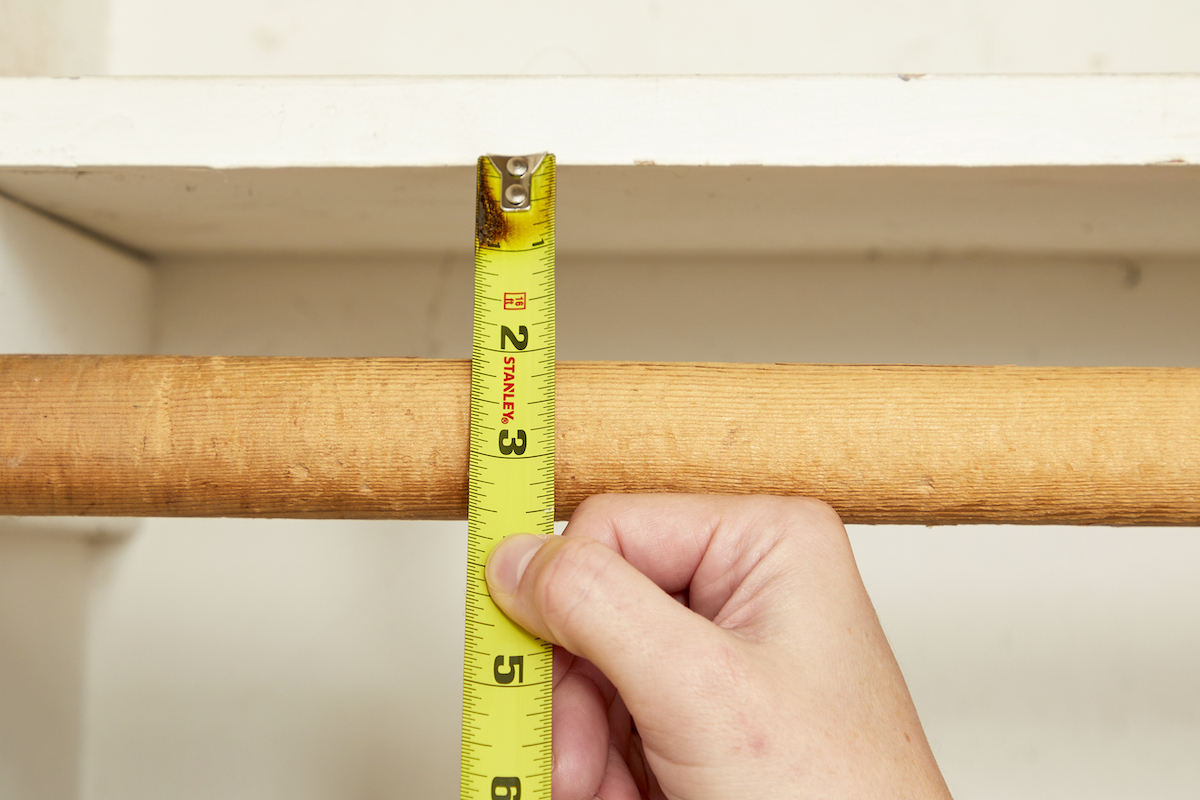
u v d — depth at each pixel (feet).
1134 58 2.59
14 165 1.74
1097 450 1.57
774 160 1.71
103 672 2.76
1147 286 2.65
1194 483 1.57
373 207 2.08
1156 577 2.77
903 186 1.87
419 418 1.56
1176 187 1.85
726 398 1.60
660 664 1.33
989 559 2.78
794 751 1.34
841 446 1.58
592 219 2.22
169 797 2.72
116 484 1.59
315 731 2.74
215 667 2.76
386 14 2.63
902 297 2.68
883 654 1.49
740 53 2.63
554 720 1.68
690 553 1.59
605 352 2.70
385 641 2.76
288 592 2.78
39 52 2.27
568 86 1.72
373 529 2.80
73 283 2.24
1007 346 2.66
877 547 2.79
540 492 1.53
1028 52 2.61
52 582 2.41
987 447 1.57
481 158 1.58
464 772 1.47
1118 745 2.73
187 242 2.49
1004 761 2.73
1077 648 2.76
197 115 1.74
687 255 2.63
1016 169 1.73
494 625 1.50
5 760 2.17
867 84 1.70
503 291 1.57
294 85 1.73
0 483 1.59
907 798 1.37
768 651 1.41
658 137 1.71
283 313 2.71
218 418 1.57
